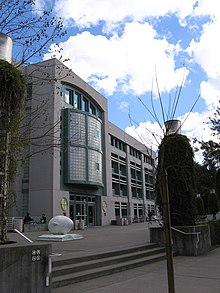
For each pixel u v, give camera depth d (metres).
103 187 41.22
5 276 5.81
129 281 8.16
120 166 51.50
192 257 12.47
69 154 33.47
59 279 7.64
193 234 12.88
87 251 10.64
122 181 50.94
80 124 34.59
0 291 5.70
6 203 7.39
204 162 29.20
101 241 14.85
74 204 34.59
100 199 39.44
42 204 30.33
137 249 11.65
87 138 35.47
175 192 13.81
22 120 8.15
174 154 14.03
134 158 57.06
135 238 16.31
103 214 39.59
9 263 5.90
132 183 55.00
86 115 35.69
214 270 9.73
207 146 27.30
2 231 7.26
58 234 16.17
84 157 34.72
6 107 7.16
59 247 12.19
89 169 35.22
